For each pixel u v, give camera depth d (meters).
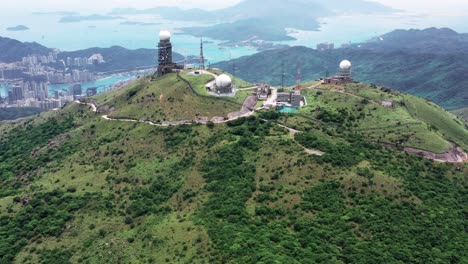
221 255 146.12
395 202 182.88
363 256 148.25
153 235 169.25
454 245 162.50
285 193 185.50
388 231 164.38
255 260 139.50
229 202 181.25
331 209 174.62
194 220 172.62
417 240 161.88
